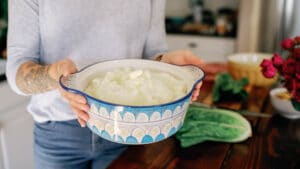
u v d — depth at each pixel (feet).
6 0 6.05
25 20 2.30
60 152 2.72
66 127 2.62
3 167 4.59
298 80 2.38
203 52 8.61
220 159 2.35
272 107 3.34
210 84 4.06
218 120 2.88
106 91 1.81
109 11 2.51
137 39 2.82
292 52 2.53
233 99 3.54
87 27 2.48
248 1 7.56
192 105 3.28
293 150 2.50
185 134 2.65
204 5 9.45
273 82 3.94
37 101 2.68
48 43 2.45
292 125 2.93
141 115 1.64
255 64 3.94
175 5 9.82
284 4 7.49
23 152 4.92
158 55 2.78
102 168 2.85
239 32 7.94
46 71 1.97
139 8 2.69
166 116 1.70
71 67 1.89
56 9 2.33
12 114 4.59
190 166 2.27
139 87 1.85
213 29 8.68
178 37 8.69
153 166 2.27
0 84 4.32
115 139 1.76
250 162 2.32
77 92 1.67
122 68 2.20
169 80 1.99
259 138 2.68
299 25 7.52
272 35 7.81
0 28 5.72
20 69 2.17
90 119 1.79
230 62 4.14
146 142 1.76
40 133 2.75
